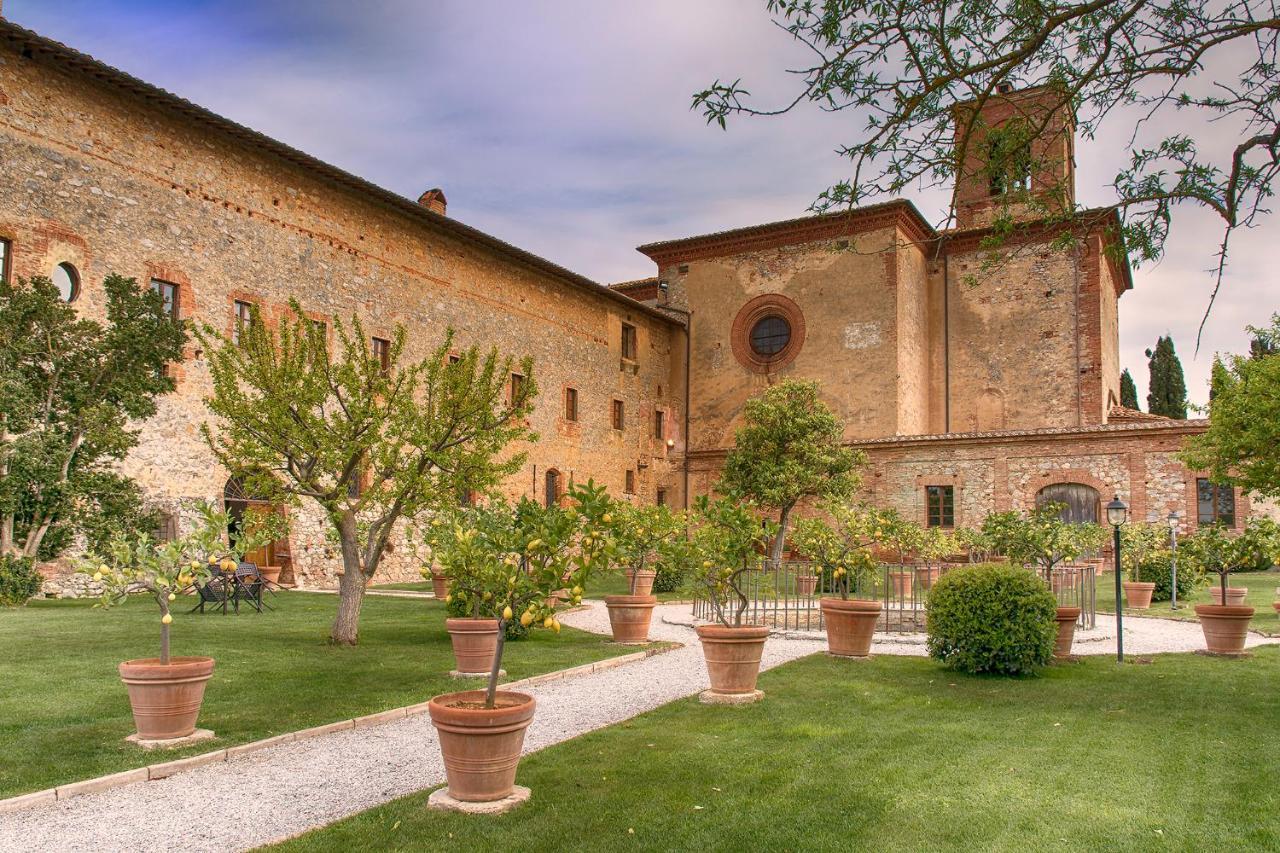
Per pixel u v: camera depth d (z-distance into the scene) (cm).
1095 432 2886
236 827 586
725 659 963
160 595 805
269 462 1283
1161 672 1160
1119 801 623
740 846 539
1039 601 1126
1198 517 2720
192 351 2069
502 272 3108
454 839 550
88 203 1888
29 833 572
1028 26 822
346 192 2528
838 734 814
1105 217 920
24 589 1589
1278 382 1586
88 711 850
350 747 785
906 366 3497
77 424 1675
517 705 625
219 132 2166
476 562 1090
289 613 1669
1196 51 784
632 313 3791
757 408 2980
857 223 3575
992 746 772
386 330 2625
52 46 1759
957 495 3122
